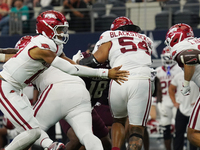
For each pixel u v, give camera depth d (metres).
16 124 13.52
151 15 29.86
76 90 14.45
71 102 14.34
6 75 13.59
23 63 13.38
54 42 14.21
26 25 30.45
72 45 28.41
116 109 15.42
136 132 14.79
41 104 14.48
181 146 24.06
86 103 14.57
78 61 16.09
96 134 17.00
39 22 14.09
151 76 16.48
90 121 14.39
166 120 24.94
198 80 16.14
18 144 13.37
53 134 22.98
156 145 28.09
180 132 24.05
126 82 14.89
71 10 30.28
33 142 13.71
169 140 24.95
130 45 15.35
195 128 15.70
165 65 26.11
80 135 14.01
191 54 14.57
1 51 15.17
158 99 24.14
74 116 14.33
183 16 28.73
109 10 30.78
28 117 13.47
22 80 13.58
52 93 14.40
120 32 15.61
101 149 13.60
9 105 13.38
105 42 15.48
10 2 34.12
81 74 13.16
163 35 27.62
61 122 16.95
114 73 13.10
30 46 13.28
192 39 16.17
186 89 16.02
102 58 15.42
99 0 33.22
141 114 14.87
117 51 15.28
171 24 28.97
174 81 24.62
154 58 27.77
